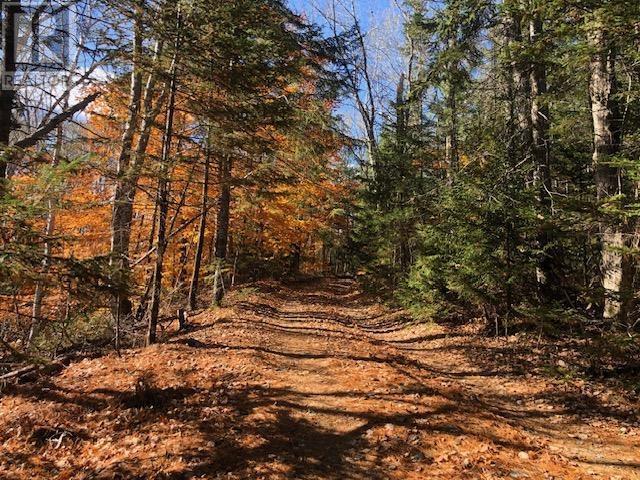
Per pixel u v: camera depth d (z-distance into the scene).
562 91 9.85
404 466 5.01
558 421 6.72
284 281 31.39
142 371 8.27
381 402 6.82
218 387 7.52
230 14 8.82
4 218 4.22
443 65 11.72
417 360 10.42
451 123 17.95
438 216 12.67
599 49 6.76
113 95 10.74
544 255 10.68
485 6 10.44
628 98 8.42
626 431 6.14
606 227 8.49
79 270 4.62
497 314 11.56
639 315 8.44
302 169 16.03
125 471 4.84
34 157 5.71
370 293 19.84
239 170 14.69
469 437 5.71
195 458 5.10
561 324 10.35
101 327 11.25
